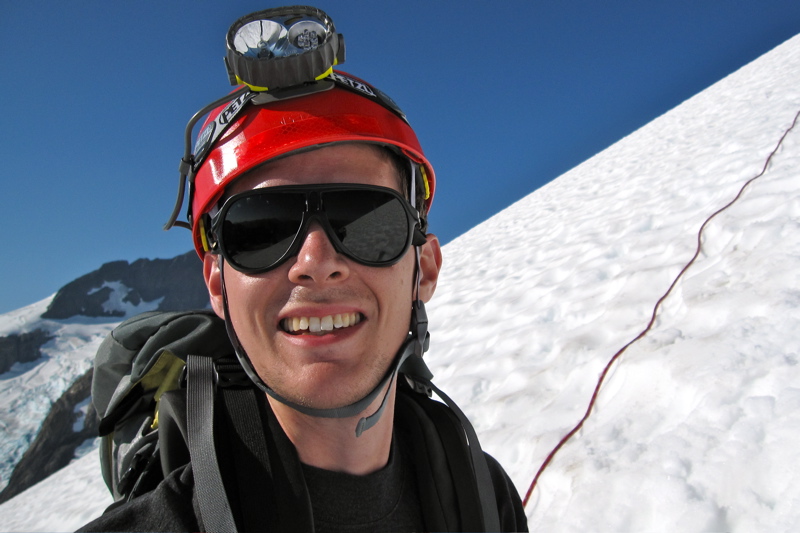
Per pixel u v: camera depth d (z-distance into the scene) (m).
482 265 3.55
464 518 0.42
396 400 0.47
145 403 0.61
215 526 0.31
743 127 3.19
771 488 0.63
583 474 0.83
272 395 0.36
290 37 0.40
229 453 0.36
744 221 1.53
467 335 1.98
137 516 0.32
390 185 0.41
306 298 0.35
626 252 1.93
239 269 0.36
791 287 1.03
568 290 1.83
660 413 0.88
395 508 0.40
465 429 0.44
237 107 0.40
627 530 0.69
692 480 0.70
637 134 6.84
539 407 1.14
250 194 0.37
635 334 1.22
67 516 2.69
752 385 0.81
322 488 0.37
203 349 0.56
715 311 1.09
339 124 0.38
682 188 2.47
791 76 4.30
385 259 0.37
